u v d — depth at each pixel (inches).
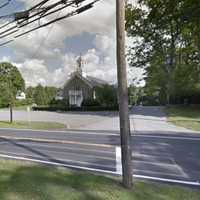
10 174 283.1
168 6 615.2
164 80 1749.5
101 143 514.3
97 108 1636.3
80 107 1684.3
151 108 1739.7
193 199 221.3
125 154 239.9
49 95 2667.3
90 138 584.4
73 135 639.8
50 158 386.6
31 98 2610.7
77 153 421.4
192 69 1403.8
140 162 358.0
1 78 1488.7
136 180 274.2
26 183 251.3
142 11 1051.3
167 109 1466.5
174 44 1195.3
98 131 716.0
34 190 233.0
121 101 237.5
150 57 1327.5
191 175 299.0
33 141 554.6
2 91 1123.3
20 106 2356.1
